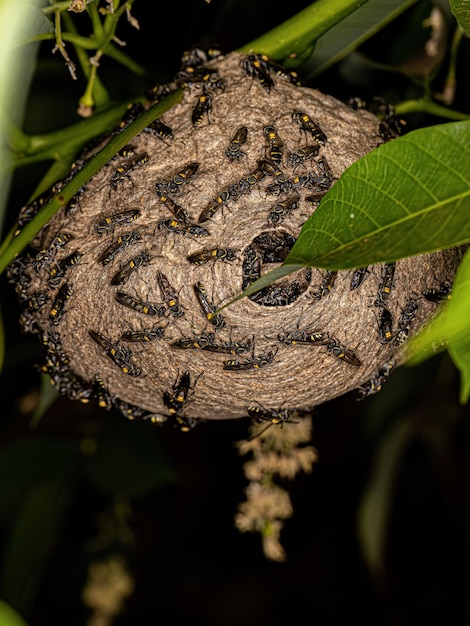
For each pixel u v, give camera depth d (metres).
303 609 1.28
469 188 0.50
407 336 0.57
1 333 0.56
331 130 0.57
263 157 0.56
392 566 1.23
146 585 1.26
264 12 0.67
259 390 0.57
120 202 0.56
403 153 0.50
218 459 1.17
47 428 0.76
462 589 1.22
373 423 0.73
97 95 0.61
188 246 0.56
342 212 0.50
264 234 0.58
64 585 1.00
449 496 1.15
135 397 0.58
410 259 0.56
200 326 0.56
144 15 0.68
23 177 0.71
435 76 0.65
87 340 0.57
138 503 1.18
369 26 0.61
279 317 0.55
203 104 0.57
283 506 0.63
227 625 1.27
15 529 0.72
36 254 0.57
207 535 1.25
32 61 0.55
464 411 0.74
